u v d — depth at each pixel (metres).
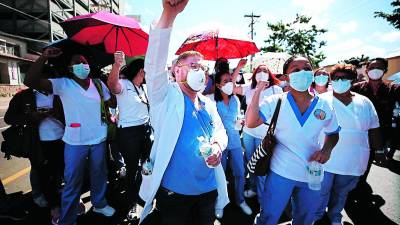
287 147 2.15
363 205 3.63
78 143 2.82
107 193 3.96
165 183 1.85
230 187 4.18
